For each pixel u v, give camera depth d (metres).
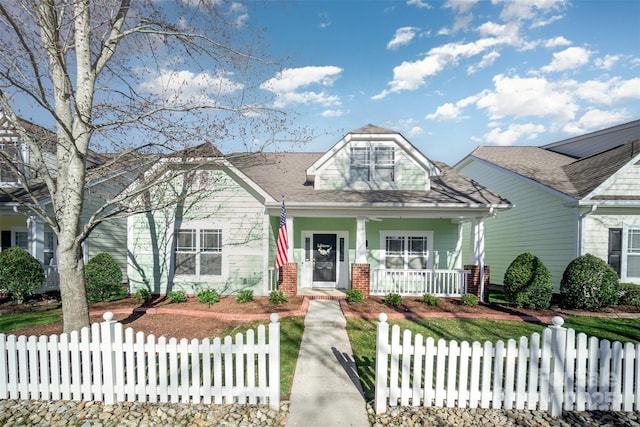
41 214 6.21
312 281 14.10
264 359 4.54
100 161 13.37
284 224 10.77
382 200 11.73
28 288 10.78
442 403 4.55
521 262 10.76
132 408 4.45
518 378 4.49
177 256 12.17
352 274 11.66
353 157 13.33
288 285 11.59
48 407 4.48
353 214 12.02
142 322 8.51
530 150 19.67
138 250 12.17
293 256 13.23
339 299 11.37
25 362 4.67
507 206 11.62
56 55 5.64
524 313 9.76
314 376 5.54
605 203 11.34
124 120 6.68
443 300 11.50
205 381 4.54
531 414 4.42
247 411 4.42
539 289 10.19
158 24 6.97
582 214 11.74
